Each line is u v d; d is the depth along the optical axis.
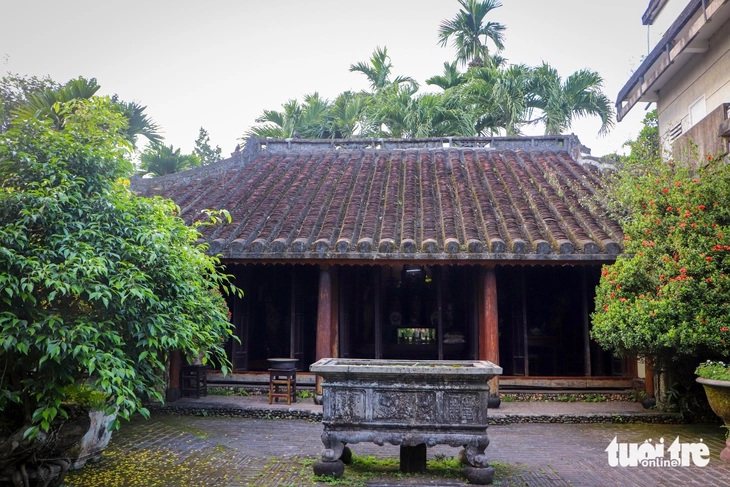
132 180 13.83
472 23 24.03
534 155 14.64
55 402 5.10
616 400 11.10
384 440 6.42
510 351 12.48
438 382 6.42
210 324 6.57
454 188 12.95
